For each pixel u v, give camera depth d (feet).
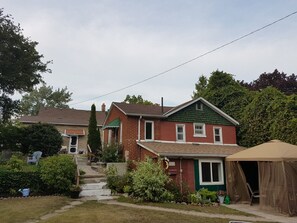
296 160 47.73
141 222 33.24
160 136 75.10
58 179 53.93
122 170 66.33
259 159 51.96
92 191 54.24
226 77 105.29
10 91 86.94
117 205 45.14
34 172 54.90
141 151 70.74
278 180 47.83
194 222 34.86
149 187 50.62
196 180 65.51
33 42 87.51
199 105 82.53
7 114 92.48
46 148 85.15
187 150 66.90
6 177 52.44
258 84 123.13
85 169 70.90
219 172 69.15
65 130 124.57
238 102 94.79
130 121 73.46
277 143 54.60
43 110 140.46
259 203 56.65
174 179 62.85
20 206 41.75
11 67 79.61
